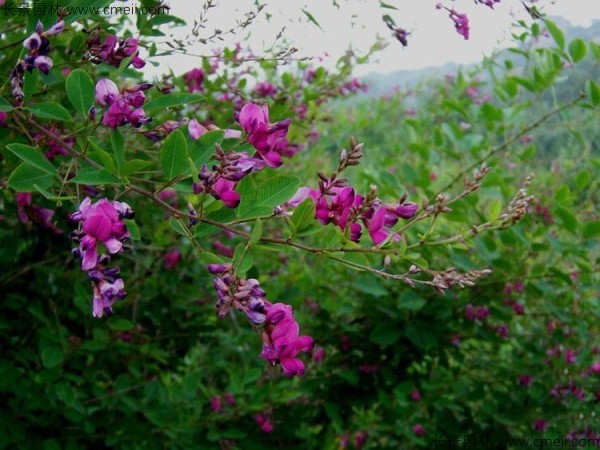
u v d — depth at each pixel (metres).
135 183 0.56
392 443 0.87
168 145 0.30
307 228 0.31
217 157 0.29
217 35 0.45
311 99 0.71
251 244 0.29
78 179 0.31
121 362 0.73
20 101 0.34
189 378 0.71
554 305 0.81
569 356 0.81
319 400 0.84
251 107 0.31
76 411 0.65
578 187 0.77
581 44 0.67
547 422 0.83
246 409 0.73
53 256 0.68
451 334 0.80
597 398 0.82
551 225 0.81
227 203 0.30
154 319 0.78
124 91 0.32
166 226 0.69
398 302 0.75
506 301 0.78
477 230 0.36
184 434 0.71
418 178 0.77
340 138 1.47
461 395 0.83
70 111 0.46
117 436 0.67
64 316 0.70
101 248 0.32
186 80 0.64
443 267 0.77
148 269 0.77
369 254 0.36
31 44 0.31
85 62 0.37
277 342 0.30
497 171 0.75
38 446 0.65
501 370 0.84
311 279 0.84
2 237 0.60
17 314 0.68
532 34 0.68
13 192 0.59
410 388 0.76
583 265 0.72
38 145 0.39
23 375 0.65
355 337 0.80
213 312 0.83
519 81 0.73
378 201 0.33
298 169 1.16
